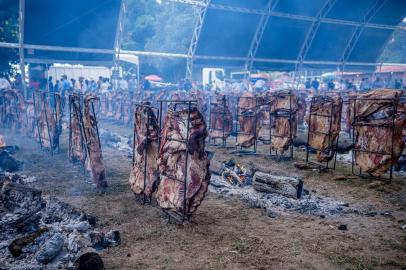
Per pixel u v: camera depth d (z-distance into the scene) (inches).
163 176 228.5
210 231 208.2
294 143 498.9
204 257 176.1
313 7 1128.2
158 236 200.5
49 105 407.2
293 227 216.4
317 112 364.5
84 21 868.6
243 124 440.5
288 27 1136.2
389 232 209.2
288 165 388.5
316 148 366.6
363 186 308.2
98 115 812.0
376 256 178.7
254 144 439.5
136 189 258.7
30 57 843.4
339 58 1352.1
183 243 191.9
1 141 410.6
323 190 299.9
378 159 313.7
